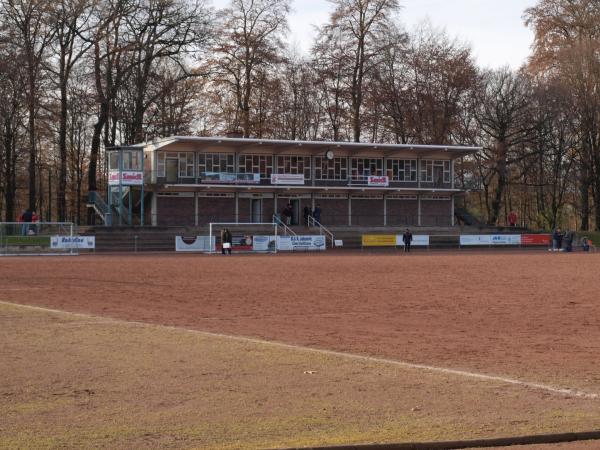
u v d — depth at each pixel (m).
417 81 83.56
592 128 80.75
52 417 10.59
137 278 35.72
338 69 80.56
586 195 84.75
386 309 24.48
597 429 10.12
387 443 9.41
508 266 45.50
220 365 14.07
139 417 10.60
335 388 12.31
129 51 73.56
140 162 71.38
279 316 22.56
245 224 73.62
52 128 72.75
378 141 87.88
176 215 75.44
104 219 73.50
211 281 34.38
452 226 82.56
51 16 67.62
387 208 83.25
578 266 45.59
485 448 9.49
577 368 14.43
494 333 19.30
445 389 12.29
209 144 73.44
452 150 79.94
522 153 85.50
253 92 80.44
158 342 16.61
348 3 79.56
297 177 77.06
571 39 78.62
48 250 58.66
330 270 41.62
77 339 17.00
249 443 9.41
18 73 65.56
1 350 15.58
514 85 83.44
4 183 77.88
